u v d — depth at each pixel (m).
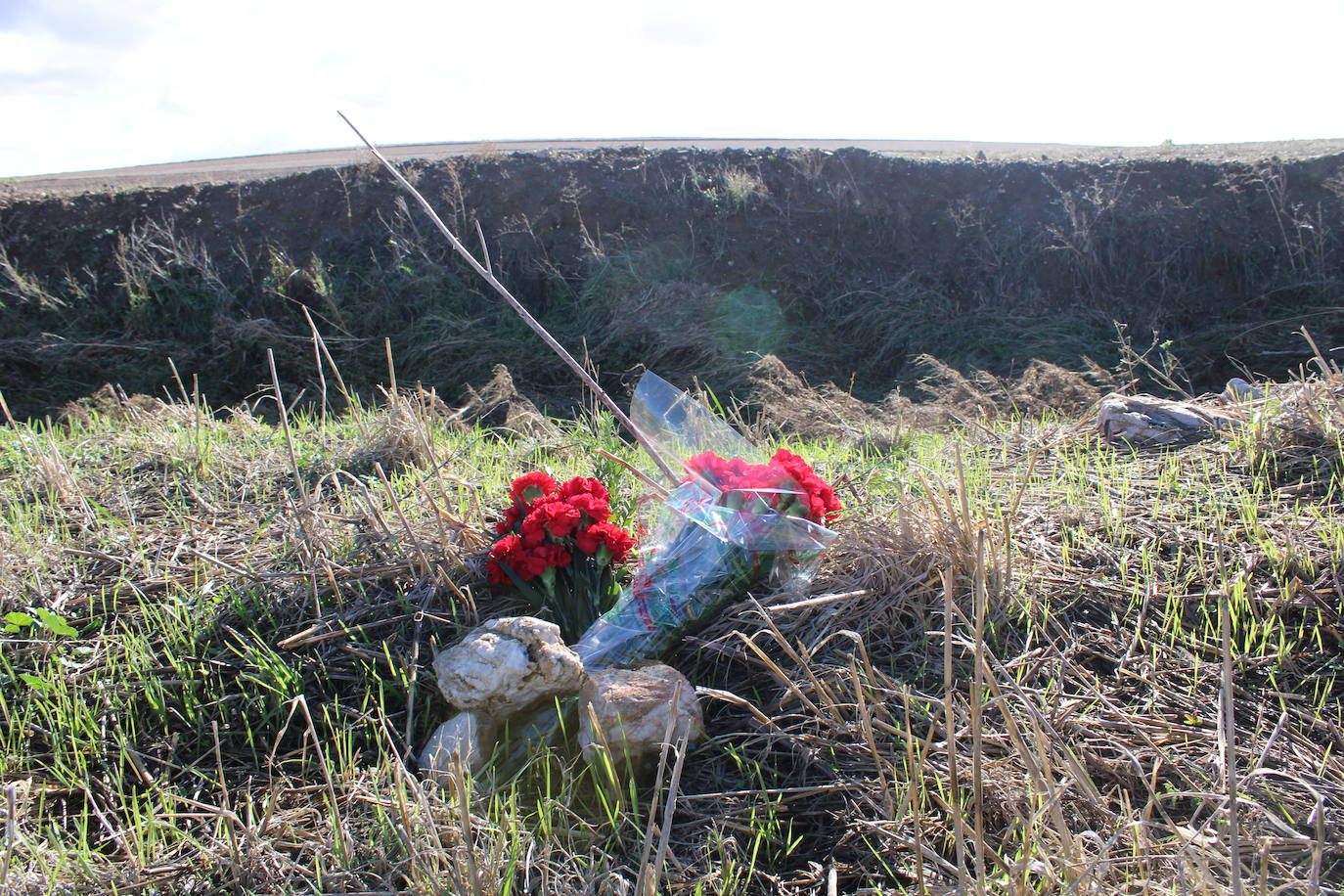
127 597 3.48
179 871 2.37
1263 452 4.13
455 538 3.60
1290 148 14.49
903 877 2.31
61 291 12.23
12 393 11.30
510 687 2.66
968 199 13.27
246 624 3.30
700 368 11.15
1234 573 3.30
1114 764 2.54
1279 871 2.14
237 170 17.31
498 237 12.55
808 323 12.37
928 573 3.25
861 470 4.52
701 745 2.73
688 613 3.10
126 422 5.93
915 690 2.88
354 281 12.30
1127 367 11.24
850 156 13.62
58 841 2.40
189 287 12.12
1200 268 12.45
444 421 5.73
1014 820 2.35
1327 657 2.93
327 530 3.78
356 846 2.40
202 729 2.93
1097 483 4.13
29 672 3.09
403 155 17.61
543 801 2.54
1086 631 3.13
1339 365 10.88
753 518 3.12
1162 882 2.11
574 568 3.26
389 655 3.13
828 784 2.57
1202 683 2.88
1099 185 13.10
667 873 2.31
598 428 4.85
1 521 3.99
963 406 7.93
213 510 4.20
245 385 11.52
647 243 12.59
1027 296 12.54
